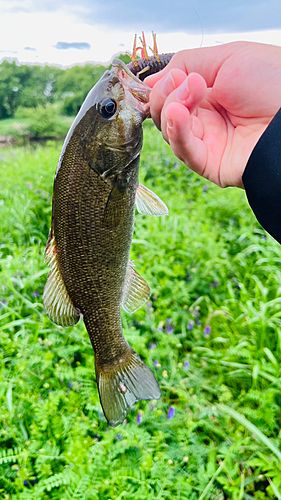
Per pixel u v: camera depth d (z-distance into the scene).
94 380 0.62
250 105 0.34
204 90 0.30
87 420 0.57
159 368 0.66
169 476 0.51
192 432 0.59
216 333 0.76
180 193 1.21
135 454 0.53
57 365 0.63
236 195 1.15
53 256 0.33
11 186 1.23
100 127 0.30
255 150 0.30
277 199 0.30
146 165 1.36
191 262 0.88
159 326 0.71
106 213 0.32
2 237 0.97
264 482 0.56
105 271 0.33
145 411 0.58
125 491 0.49
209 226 1.02
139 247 0.92
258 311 0.76
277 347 0.69
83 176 0.31
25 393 0.60
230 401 0.63
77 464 0.51
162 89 0.30
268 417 0.59
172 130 0.31
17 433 0.56
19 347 0.66
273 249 0.90
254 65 0.33
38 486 0.50
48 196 1.11
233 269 0.90
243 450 0.57
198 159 0.34
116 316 0.36
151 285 0.81
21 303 0.76
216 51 0.34
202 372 0.69
